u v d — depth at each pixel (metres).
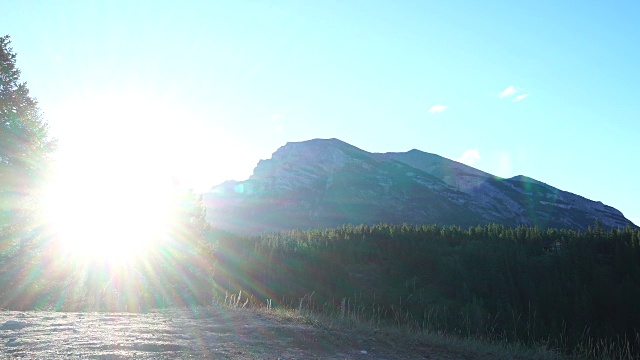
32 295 16.89
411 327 12.88
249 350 7.73
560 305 50.59
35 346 6.68
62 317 10.09
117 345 7.05
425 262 75.81
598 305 50.88
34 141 25.59
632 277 61.12
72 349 6.63
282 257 69.50
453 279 65.56
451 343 11.02
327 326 10.74
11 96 25.02
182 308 13.53
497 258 73.56
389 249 85.12
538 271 66.38
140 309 14.98
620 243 75.31
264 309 13.09
